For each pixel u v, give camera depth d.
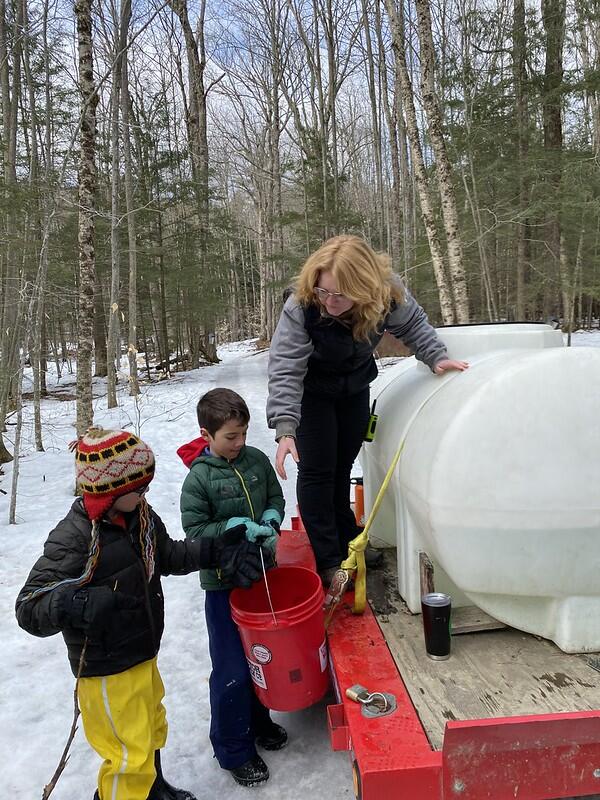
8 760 2.60
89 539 1.89
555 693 1.83
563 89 14.25
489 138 14.88
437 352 2.47
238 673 2.29
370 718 1.74
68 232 14.48
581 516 1.93
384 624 2.30
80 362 7.17
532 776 1.54
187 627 3.71
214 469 2.32
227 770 2.38
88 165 7.04
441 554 2.02
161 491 6.82
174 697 2.97
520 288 16.28
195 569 2.13
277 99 24.67
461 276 10.56
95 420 11.98
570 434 1.93
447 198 10.49
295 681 2.10
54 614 1.76
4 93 11.73
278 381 2.27
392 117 20.70
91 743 1.98
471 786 1.53
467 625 2.18
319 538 2.59
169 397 14.69
